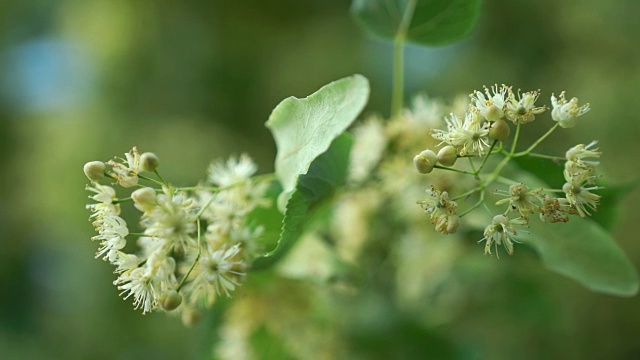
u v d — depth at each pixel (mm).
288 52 941
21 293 975
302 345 424
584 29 802
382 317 438
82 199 898
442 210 341
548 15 821
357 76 343
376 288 441
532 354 590
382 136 403
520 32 837
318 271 404
